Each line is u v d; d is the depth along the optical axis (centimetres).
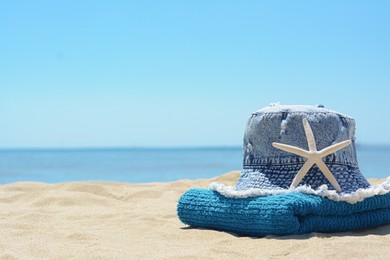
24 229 112
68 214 131
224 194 106
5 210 137
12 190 169
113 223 118
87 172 526
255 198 102
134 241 99
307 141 107
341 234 100
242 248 92
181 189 172
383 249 88
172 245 96
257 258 86
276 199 99
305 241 92
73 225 116
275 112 109
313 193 101
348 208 101
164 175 443
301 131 108
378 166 507
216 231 106
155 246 95
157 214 129
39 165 767
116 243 98
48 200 148
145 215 127
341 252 86
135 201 154
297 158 106
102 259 87
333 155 107
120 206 145
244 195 103
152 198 158
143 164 762
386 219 106
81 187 168
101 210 138
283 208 96
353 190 105
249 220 101
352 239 93
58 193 155
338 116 111
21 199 154
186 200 112
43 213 132
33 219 123
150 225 115
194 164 733
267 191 103
